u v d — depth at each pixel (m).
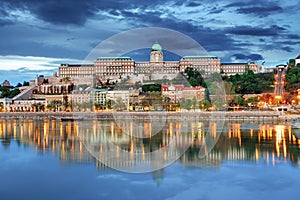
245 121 188.75
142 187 55.44
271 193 52.66
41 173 65.06
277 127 150.25
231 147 91.50
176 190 53.94
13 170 67.62
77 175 62.66
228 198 50.69
